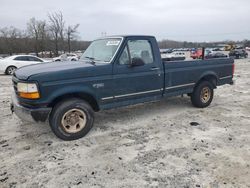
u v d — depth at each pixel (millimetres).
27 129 5398
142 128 5398
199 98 6754
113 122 5789
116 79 5105
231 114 6367
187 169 3717
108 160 4012
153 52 5676
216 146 4473
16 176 3592
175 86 6141
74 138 4785
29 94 4297
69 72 4535
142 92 5562
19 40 66438
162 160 3988
